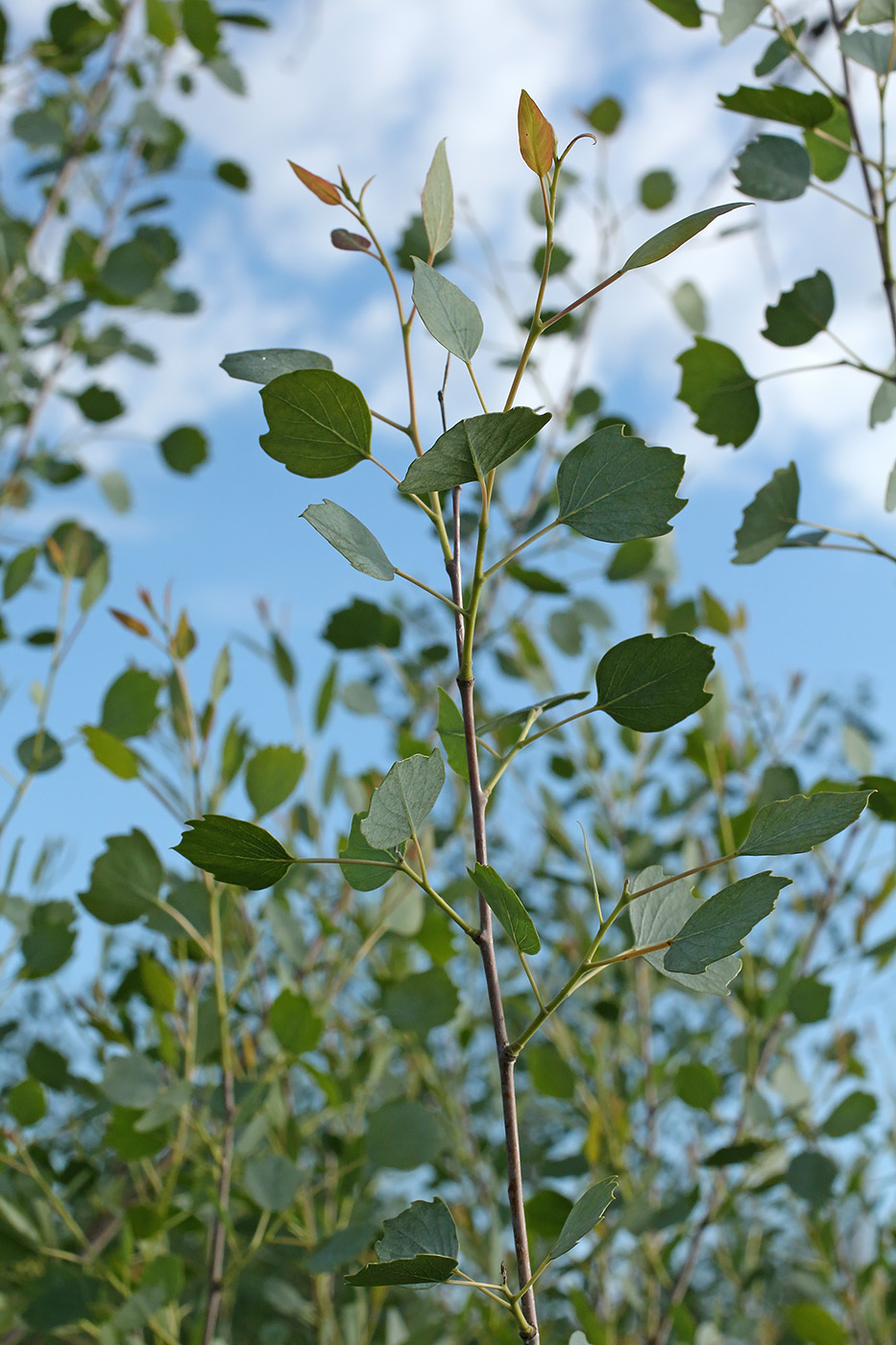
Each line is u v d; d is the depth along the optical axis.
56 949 1.29
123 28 2.37
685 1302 1.75
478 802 0.86
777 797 1.31
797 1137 1.48
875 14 1.08
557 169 0.85
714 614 1.74
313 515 0.85
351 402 0.85
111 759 1.14
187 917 1.19
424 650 1.87
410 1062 1.87
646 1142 1.71
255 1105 1.16
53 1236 1.23
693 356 1.10
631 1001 2.02
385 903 1.36
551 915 2.09
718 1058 2.03
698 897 0.89
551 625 1.89
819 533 1.09
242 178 2.37
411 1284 0.83
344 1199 1.46
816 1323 1.39
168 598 1.20
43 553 1.86
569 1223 0.84
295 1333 1.67
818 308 1.09
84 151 2.27
